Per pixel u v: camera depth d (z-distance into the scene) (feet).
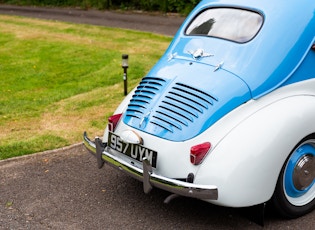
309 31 12.83
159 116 12.51
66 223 12.89
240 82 12.23
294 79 12.59
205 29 14.29
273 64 12.39
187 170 11.67
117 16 56.29
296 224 12.64
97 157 13.53
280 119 11.76
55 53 35.35
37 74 29.76
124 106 14.20
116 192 14.61
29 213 13.44
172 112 12.42
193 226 12.58
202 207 13.55
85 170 16.20
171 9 57.98
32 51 36.22
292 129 11.75
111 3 63.72
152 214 13.24
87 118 21.39
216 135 11.75
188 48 14.06
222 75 12.56
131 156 12.80
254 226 12.53
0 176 15.83
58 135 19.36
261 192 11.53
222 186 11.22
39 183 15.29
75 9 65.21
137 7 62.08
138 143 12.41
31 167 16.49
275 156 11.51
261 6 13.44
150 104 13.01
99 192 14.62
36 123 20.85
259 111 11.98
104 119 21.21
